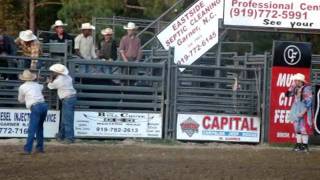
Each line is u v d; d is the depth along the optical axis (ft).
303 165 76.33
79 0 159.53
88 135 90.74
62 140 88.79
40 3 181.47
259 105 93.56
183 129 92.07
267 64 93.81
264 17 98.48
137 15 171.22
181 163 74.33
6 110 88.28
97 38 138.82
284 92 93.50
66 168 69.31
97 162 73.36
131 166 71.36
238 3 98.07
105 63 91.56
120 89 91.40
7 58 88.28
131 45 98.02
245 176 67.41
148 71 93.20
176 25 101.45
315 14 99.09
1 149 81.35
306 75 93.66
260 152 85.76
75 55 97.71
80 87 90.53
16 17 178.29
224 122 92.94
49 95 89.66
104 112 90.89
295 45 93.45
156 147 86.84
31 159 74.69
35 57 89.10
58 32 100.58
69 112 87.35
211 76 96.78
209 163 75.05
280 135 93.56
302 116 87.92
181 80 92.43
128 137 91.56
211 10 101.24
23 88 78.89
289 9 98.63
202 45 101.40
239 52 148.87
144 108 91.97
